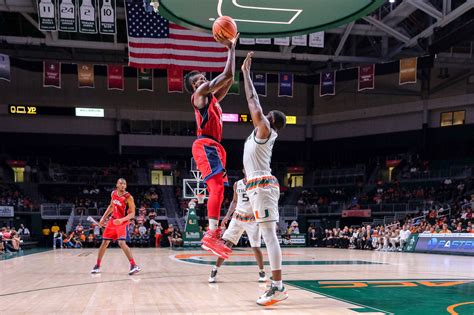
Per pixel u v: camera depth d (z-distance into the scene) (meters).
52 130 32.09
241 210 7.21
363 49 32.28
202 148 4.86
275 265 4.90
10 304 5.15
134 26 21.69
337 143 34.41
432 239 18.00
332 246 24.52
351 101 33.75
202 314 4.56
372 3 7.59
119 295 5.84
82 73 26.39
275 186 5.02
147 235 24.44
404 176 31.12
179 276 8.29
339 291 6.29
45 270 9.52
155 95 33.44
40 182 31.59
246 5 7.73
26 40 25.88
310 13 8.02
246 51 28.97
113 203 8.61
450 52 28.42
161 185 34.06
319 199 32.88
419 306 5.08
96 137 32.91
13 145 32.50
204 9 8.12
